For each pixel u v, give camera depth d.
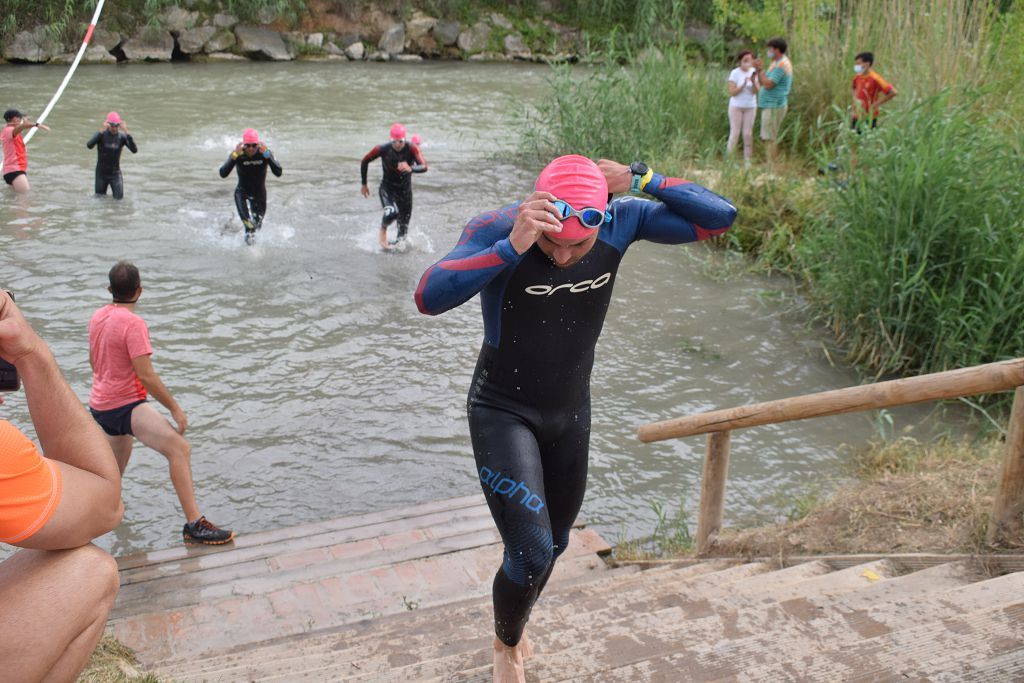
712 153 14.15
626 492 6.71
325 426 7.32
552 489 3.10
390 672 3.29
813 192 11.56
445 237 11.88
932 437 7.51
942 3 11.92
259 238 11.52
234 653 4.12
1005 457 3.93
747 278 10.95
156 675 3.69
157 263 10.48
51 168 14.38
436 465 6.87
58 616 2.07
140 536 5.93
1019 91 11.13
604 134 15.23
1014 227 8.00
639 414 7.77
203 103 20.09
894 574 4.14
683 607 3.79
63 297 9.38
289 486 6.54
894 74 12.84
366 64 26.92
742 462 7.15
